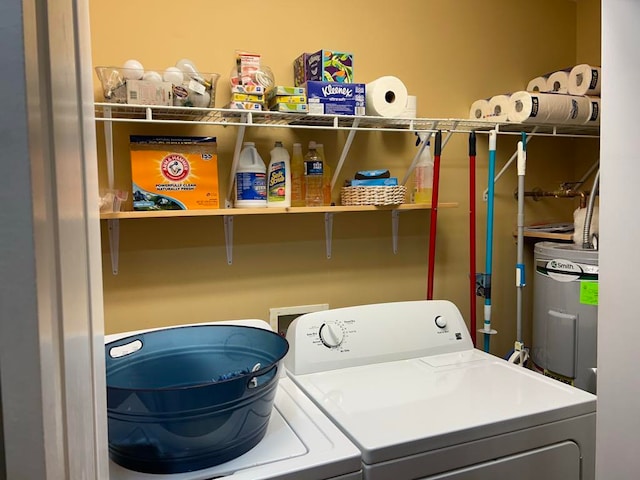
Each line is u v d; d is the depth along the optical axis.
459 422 1.21
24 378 0.29
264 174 1.82
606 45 0.97
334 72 1.81
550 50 2.50
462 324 1.84
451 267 2.34
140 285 1.80
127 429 0.95
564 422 1.31
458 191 2.32
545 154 2.52
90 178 0.54
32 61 0.29
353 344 1.64
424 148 2.04
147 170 1.66
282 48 1.95
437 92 2.25
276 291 2.01
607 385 1.00
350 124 1.97
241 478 0.97
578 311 1.96
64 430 0.36
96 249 0.57
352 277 2.14
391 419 1.23
